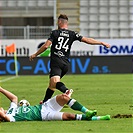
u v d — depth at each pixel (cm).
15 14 8100
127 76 6078
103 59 6656
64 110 2655
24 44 6912
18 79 5709
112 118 2241
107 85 4612
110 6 8212
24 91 4009
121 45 6969
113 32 8050
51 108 2155
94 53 6925
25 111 2148
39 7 8081
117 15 8188
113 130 1892
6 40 6869
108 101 3166
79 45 6894
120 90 4038
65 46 2569
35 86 4559
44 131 1870
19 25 8219
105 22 8119
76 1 8131
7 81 5353
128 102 3094
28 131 1873
